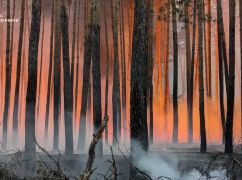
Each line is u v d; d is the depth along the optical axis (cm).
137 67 1252
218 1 2478
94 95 1752
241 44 2398
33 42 1415
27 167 1216
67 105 1994
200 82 2128
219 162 1328
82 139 2378
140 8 1273
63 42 2112
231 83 1781
